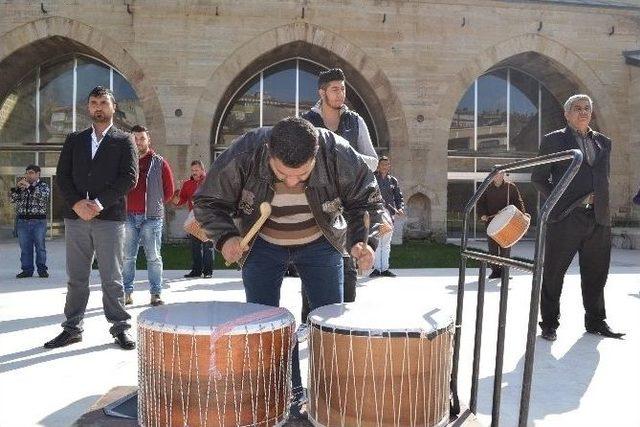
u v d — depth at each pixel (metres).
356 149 4.29
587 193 5.29
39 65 18.89
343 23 17.59
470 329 5.76
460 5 18.06
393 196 10.09
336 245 3.08
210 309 2.63
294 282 8.70
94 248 5.04
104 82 19.09
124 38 17.08
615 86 18.92
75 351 4.88
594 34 18.78
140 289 8.17
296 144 2.43
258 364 2.37
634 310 6.86
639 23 18.94
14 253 13.95
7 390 3.93
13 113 19.19
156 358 2.37
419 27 17.94
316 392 2.51
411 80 17.95
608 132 18.92
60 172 4.97
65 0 17.02
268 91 19.16
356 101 19.55
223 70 17.25
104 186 4.91
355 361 2.34
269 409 2.44
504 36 18.34
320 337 2.46
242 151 2.80
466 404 3.67
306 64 19.23
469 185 19.66
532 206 19.81
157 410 2.38
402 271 10.64
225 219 2.88
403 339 2.31
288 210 2.97
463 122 19.88
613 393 3.99
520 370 4.49
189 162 17.17
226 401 2.32
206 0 17.08
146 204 6.85
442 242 18.02
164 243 17.00
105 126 5.02
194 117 17.17
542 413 3.62
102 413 2.67
